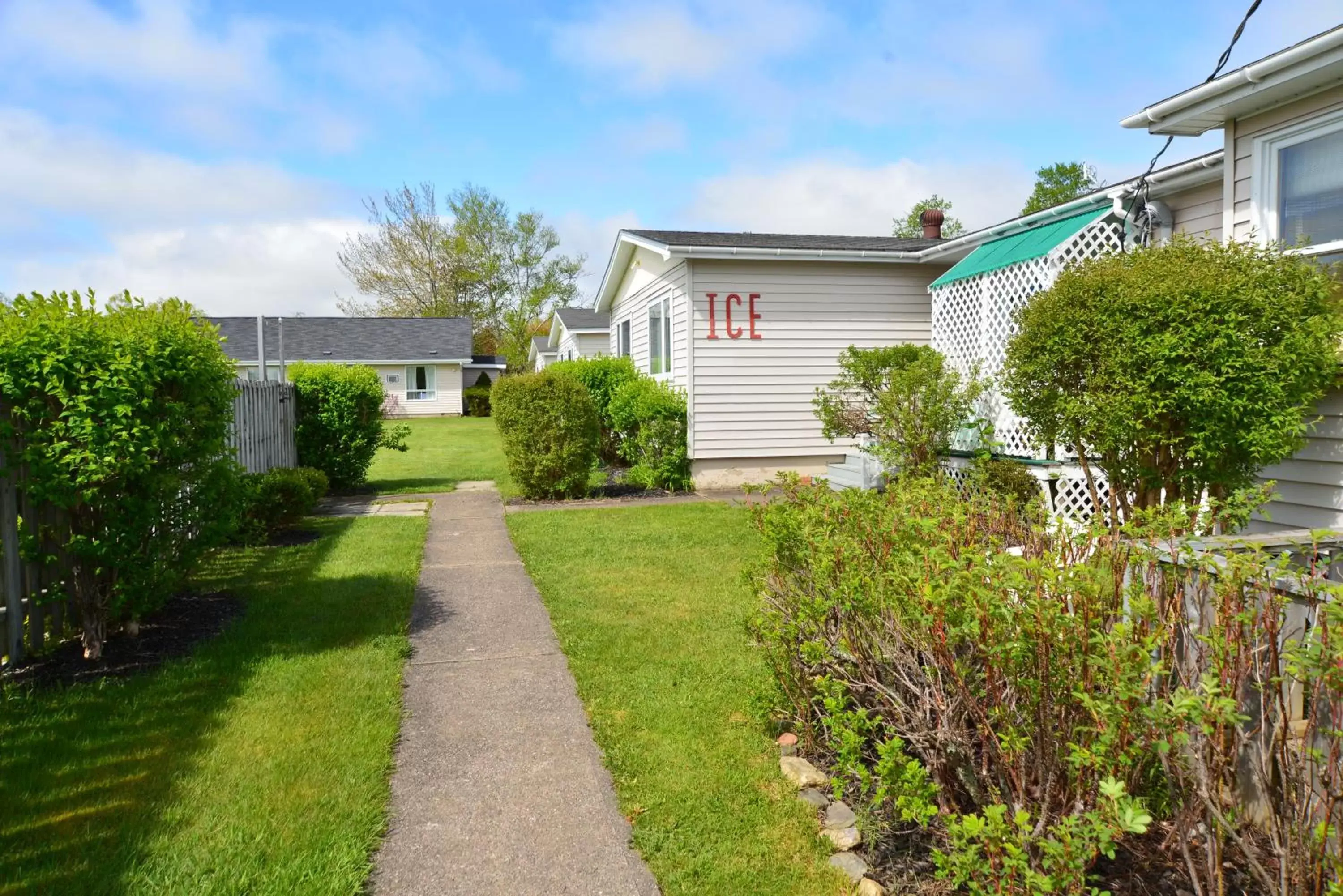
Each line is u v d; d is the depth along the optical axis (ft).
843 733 9.55
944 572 9.06
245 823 9.91
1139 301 16.15
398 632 17.39
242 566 23.59
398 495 39.58
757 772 11.21
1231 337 15.34
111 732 12.42
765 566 12.92
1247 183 20.71
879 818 9.75
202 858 9.18
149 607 16.34
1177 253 17.39
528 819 10.19
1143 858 8.39
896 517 10.95
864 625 10.50
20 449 14.90
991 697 8.59
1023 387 18.86
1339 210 18.49
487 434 85.97
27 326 14.47
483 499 37.88
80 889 8.57
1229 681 7.66
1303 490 19.07
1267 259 16.48
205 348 16.93
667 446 39.17
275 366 120.26
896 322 41.47
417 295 164.66
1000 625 7.84
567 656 15.98
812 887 8.74
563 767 11.53
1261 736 7.29
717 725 12.69
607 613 18.60
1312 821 6.95
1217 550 8.68
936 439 30.22
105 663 15.39
